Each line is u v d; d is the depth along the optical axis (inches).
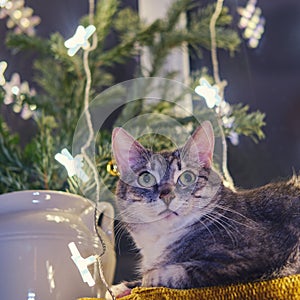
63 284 28.6
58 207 29.9
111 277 31.1
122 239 33.0
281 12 47.4
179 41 39.9
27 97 37.5
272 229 26.2
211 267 25.2
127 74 47.1
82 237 29.5
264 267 25.4
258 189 28.1
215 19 38.7
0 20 46.7
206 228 26.1
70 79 39.6
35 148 35.9
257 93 46.3
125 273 37.7
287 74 46.6
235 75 46.5
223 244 25.7
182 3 40.6
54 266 28.5
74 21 47.4
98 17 38.8
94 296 29.4
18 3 44.2
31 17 45.2
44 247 28.6
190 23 41.0
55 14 47.6
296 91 46.3
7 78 45.9
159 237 26.5
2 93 37.8
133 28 40.3
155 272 25.9
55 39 38.9
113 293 27.0
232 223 26.2
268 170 44.4
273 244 25.8
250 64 46.6
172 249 26.2
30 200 29.5
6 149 36.5
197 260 25.6
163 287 24.8
